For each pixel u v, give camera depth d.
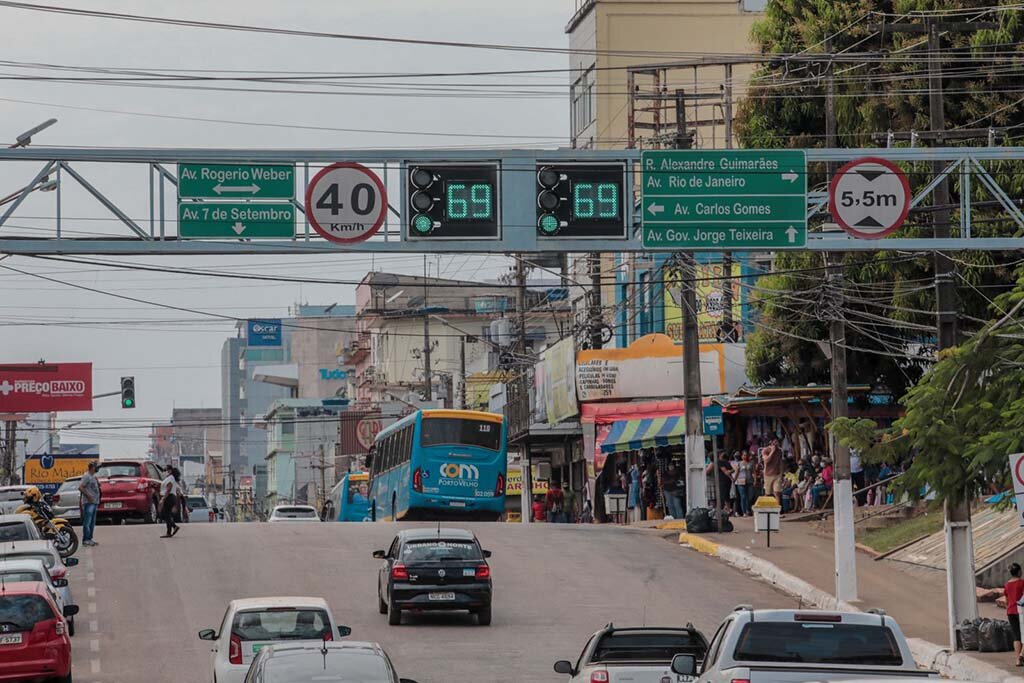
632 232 53.19
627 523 101.44
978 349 50.94
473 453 98.75
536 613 62.25
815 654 27.62
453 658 52.22
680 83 137.38
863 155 53.78
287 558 76.81
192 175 51.50
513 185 52.75
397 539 60.78
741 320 102.81
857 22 84.50
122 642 56.34
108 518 99.81
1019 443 47.09
